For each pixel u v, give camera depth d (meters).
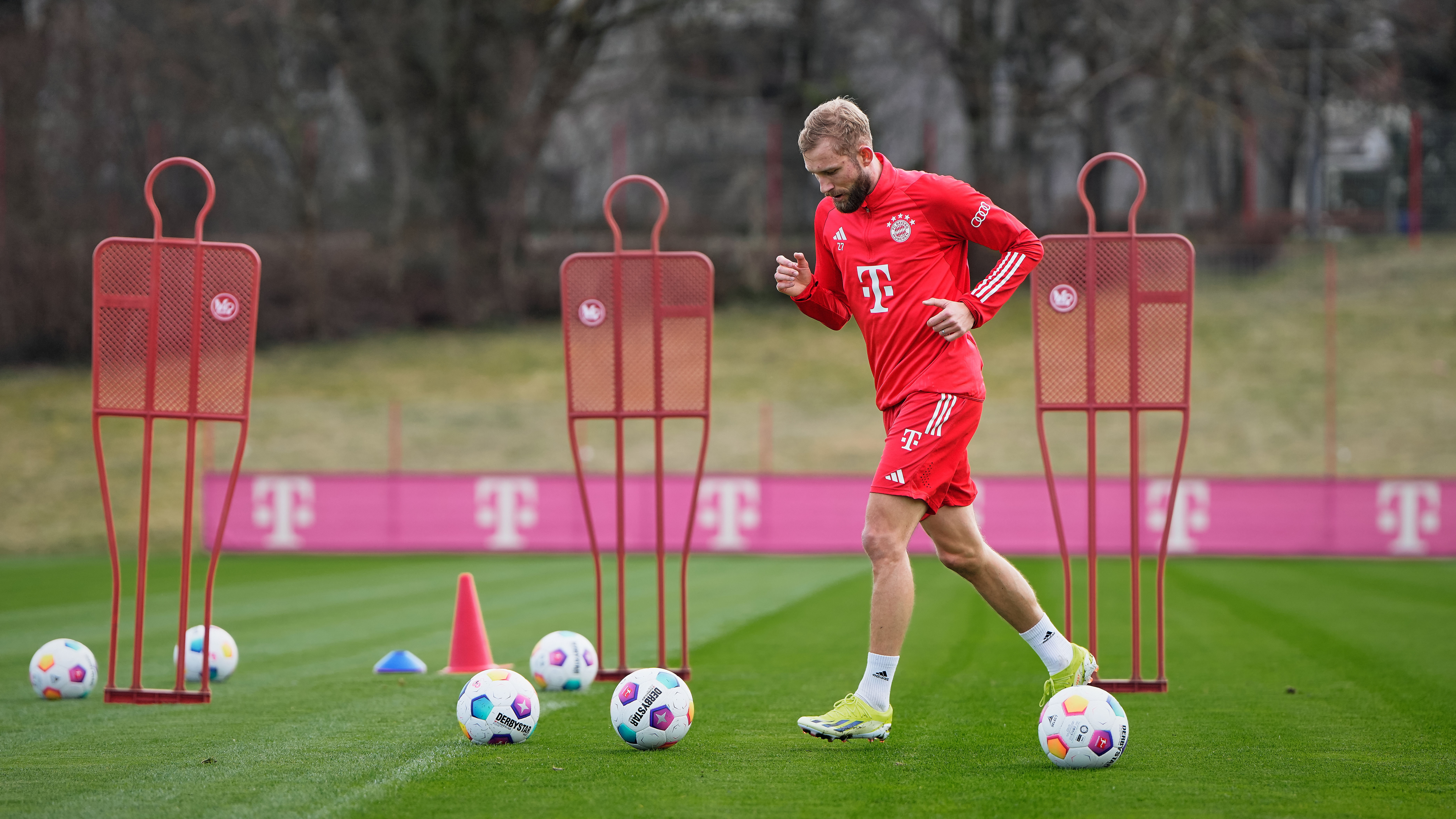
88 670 21.02
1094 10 106.94
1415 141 103.50
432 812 12.95
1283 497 55.62
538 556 57.44
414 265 107.88
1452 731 17.45
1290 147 123.88
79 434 80.69
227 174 107.69
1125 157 20.58
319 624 32.94
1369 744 16.58
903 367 16.59
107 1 105.06
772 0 117.81
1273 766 15.10
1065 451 76.50
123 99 101.62
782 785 14.09
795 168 111.44
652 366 22.05
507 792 13.80
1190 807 13.05
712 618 33.66
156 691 20.53
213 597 40.12
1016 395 85.38
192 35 105.69
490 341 103.94
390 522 59.28
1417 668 23.88
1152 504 56.38
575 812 12.90
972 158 113.69
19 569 51.44
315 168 106.69
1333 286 77.19
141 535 20.72
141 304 20.39
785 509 58.09
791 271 18.08
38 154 97.75
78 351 96.56
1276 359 89.00
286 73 110.06
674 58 115.62
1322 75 111.31
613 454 78.69
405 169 110.00
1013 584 17.14
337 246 108.75
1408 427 79.38
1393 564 51.88
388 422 83.81
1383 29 117.25
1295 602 37.00
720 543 58.31
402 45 106.88
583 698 20.67
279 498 59.50
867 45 120.88
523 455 78.94
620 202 109.81
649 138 118.38
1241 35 105.69
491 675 16.83
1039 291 20.75
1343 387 84.94
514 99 108.50
